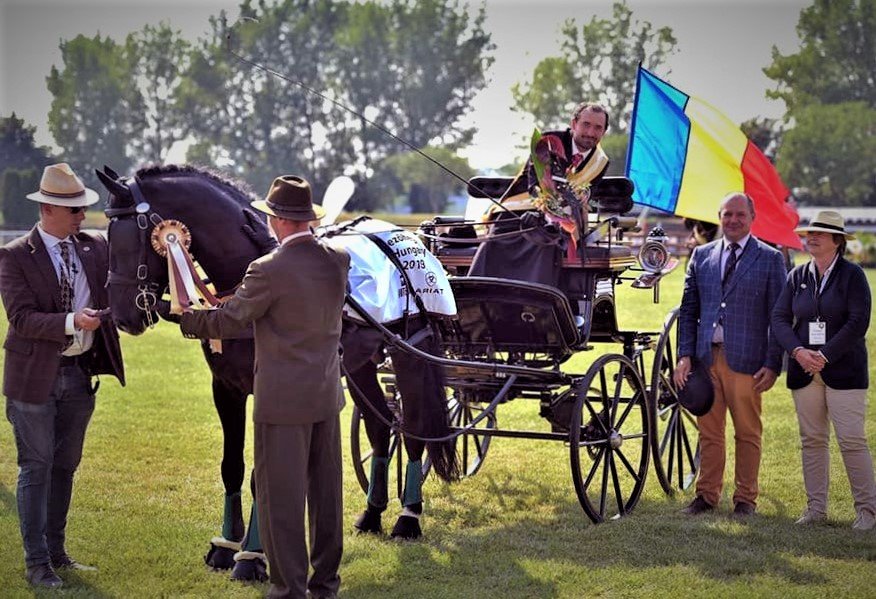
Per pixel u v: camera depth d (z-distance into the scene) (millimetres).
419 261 5895
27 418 4969
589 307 6570
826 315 6082
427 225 6879
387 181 46531
